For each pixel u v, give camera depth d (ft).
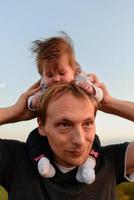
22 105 2.84
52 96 2.39
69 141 2.31
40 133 2.50
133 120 2.93
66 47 4.05
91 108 2.37
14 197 2.49
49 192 2.44
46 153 2.50
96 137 2.64
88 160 2.48
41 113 2.44
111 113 3.00
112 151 2.68
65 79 3.89
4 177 2.60
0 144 2.61
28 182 2.49
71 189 2.44
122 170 2.61
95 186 2.49
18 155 2.61
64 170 2.46
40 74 4.08
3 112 2.84
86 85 2.46
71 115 2.30
